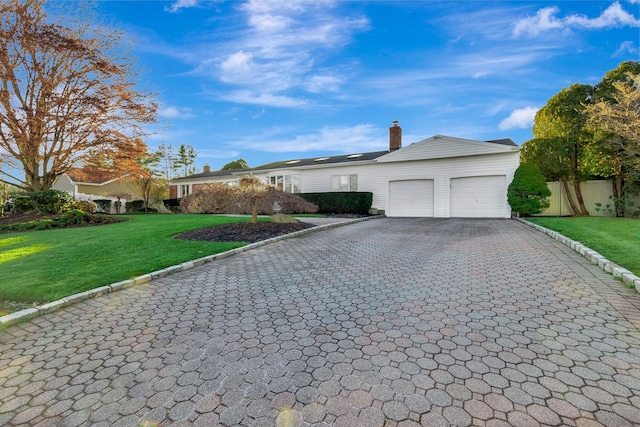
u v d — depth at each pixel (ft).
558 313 10.10
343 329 9.46
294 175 67.10
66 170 49.39
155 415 5.97
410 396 6.26
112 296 13.24
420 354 7.86
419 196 52.95
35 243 24.45
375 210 56.13
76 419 5.95
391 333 9.07
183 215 59.41
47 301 12.24
